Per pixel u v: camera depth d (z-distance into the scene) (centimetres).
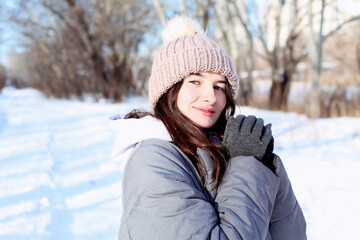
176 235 78
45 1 1848
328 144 645
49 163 541
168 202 82
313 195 379
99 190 416
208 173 96
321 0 1004
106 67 2114
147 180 85
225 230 81
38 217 327
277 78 1305
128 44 2180
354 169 471
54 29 2056
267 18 1370
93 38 1917
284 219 108
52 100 2498
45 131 935
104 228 309
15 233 291
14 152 655
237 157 98
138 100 2025
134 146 103
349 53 1221
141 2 1628
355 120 909
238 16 1291
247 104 1429
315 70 1002
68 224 317
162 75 104
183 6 680
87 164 550
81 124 1074
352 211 329
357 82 1112
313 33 1000
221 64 102
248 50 1424
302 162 520
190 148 97
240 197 88
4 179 463
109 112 1355
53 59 2533
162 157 90
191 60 100
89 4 1834
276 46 1336
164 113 104
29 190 408
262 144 97
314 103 994
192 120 104
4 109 1723
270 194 93
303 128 791
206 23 1045
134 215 83
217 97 107
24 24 2027
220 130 125
